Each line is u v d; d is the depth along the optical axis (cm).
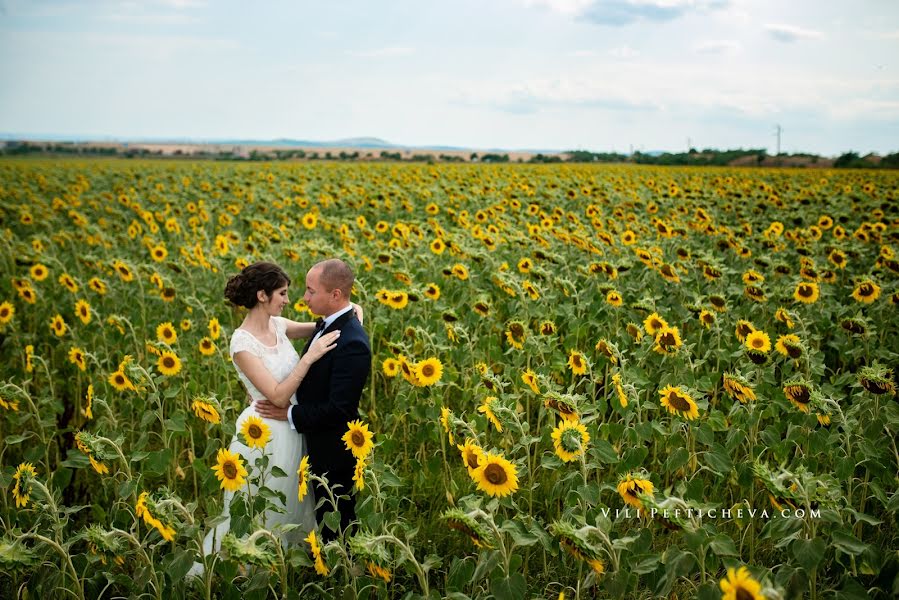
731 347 552
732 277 838
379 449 497
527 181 2048
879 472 369
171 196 1830
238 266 813
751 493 418
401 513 456
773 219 1355
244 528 309
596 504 321
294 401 391
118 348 662
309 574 386
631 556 293
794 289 690
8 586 368
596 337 641
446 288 748
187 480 503
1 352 712
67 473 385
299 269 838
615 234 1114
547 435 409
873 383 385
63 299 770
